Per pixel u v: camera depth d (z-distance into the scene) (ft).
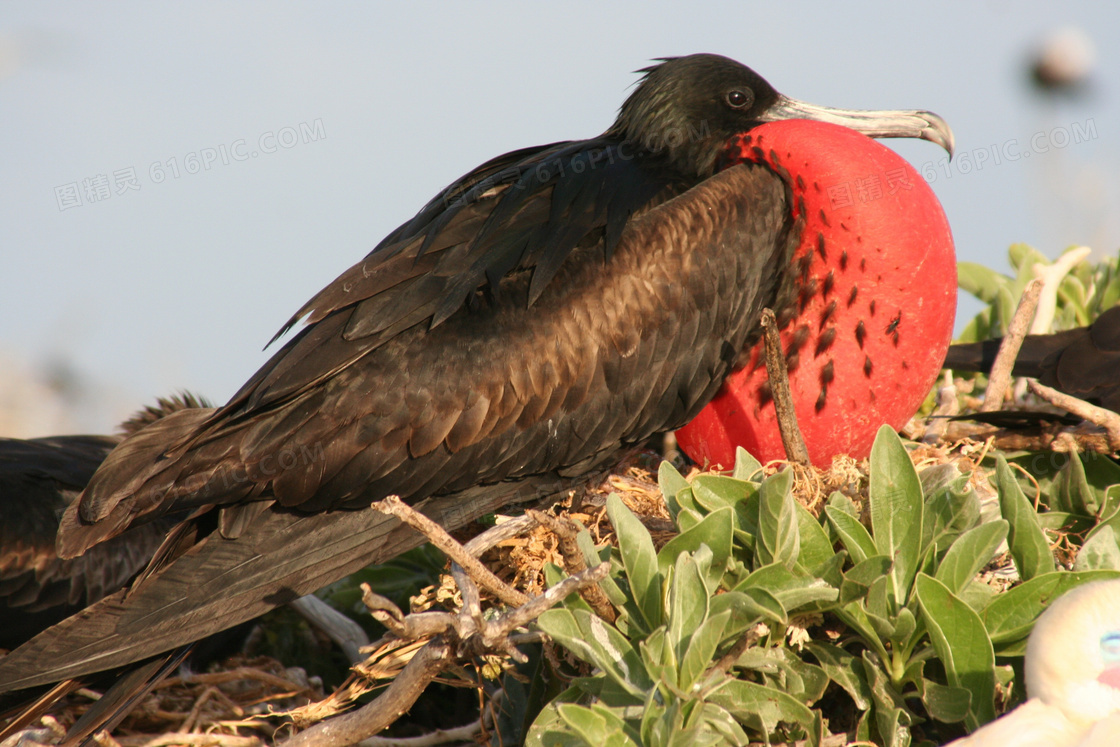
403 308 23.25
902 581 18.17
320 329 23.52
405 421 22.79
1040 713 15.11
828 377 24.53
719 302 24.53
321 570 22.54
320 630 28.68
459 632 16.66
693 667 16.33
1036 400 28.04
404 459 22.90
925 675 18.51
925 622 17.28
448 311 23.03
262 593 22.04
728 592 17.07
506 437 23.45
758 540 18.38
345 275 24.40
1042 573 17.63
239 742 23.18
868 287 23.94
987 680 16.61
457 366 23.04
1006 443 24.56
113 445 33.19
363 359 23.09
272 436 22.49
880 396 24.61
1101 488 23.80
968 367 28.32
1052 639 15.35
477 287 23.90
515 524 20.42
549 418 23.65
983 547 17.22
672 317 24.23
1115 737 14.16
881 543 18.37
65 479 30.32
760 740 18.45
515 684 22.98
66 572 29.17
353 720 18.81
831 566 18.01
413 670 17.98
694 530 17.99
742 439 25.68
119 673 22.90
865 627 17.75
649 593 17.85
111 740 22.22
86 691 26.11
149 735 24.08
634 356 24.04
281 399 22.86
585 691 18.26
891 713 17.17
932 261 23.85
